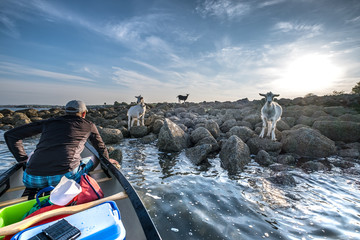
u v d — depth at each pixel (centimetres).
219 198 400
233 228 307
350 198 416
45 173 244
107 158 355
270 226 316
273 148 727
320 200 405
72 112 286
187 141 831
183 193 416
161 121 1071
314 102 2069
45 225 146
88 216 155
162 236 282
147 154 715
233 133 866
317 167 581
